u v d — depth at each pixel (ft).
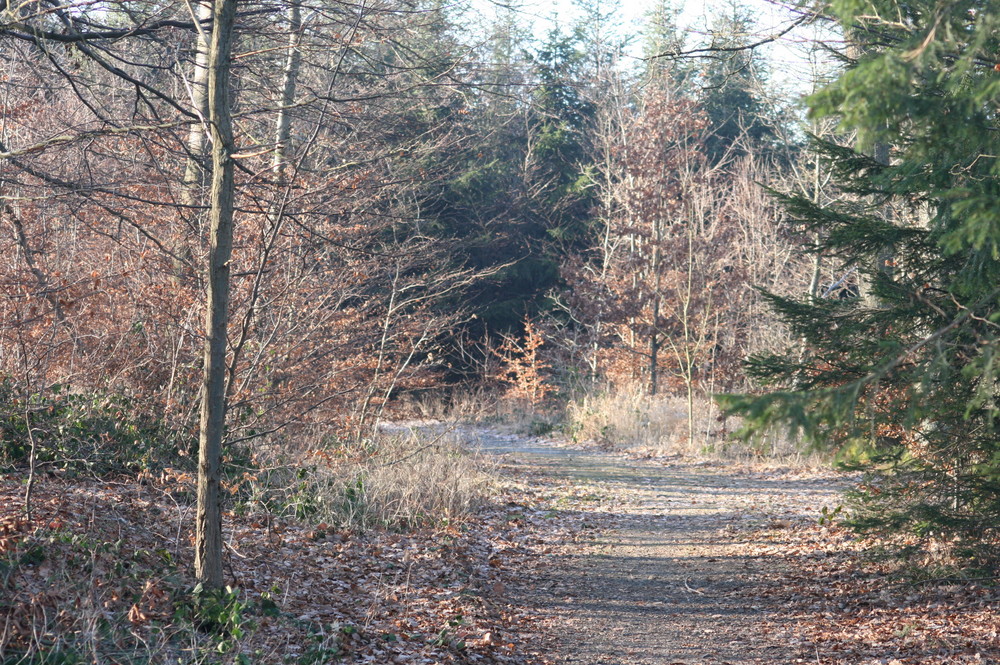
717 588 29.99
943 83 18.39
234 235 35.47
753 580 30.66
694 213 89.76
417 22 35.22
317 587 25.46
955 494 23.57
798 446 14.38
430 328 59.47
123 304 34.32
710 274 79.20
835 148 25.48
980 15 13.32
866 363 23.90
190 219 33.88
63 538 21.76
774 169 114.73
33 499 24.27
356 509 34.19
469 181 101.96
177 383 33.65
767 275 90.48
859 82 12.76
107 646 17.81
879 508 25.61
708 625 25.61
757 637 24.21
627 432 78.79
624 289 85.71
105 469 29.89
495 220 108.99
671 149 84.58
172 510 27.84
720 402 13.48
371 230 44.34
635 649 23.44
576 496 49.29
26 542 20.65
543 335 112.78
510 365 109.81
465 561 31.58
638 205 84.94
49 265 32.19
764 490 51.24
